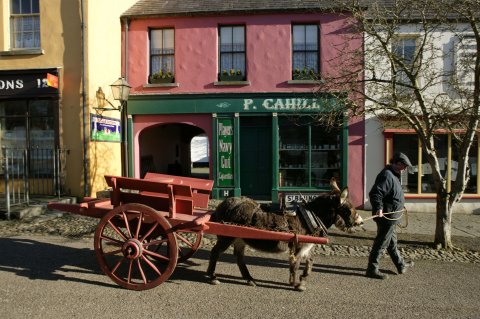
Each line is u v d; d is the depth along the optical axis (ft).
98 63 35.40
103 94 36.11
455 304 14.84
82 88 33.71
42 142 34.96
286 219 16.06
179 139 58.65
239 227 15.52
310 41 37.88
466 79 33.06
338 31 36.86
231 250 22.12
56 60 34.09
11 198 32.17
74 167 33.91
